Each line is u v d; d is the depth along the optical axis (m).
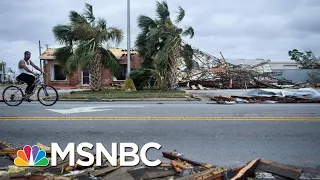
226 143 5.47
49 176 3.63
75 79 28.02
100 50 18.66
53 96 11.95
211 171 3.71
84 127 6.73
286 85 29.17
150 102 12.70
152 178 3.67
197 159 4.59
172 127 6.73
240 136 5.95
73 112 9.00
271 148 5.17
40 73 10.38
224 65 27.84
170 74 18.88
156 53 19.67
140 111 9.24
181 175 3.75
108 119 7.69
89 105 11.13
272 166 4.07
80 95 15.27
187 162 4.31
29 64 9.95
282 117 7.96
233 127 6.71
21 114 8.55
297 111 9.23
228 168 4.17
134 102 12.73
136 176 3.73
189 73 25.75
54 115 8.37
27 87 10.10
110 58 18.77
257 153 4.89
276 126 6.82
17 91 10.22
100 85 18.55
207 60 27.61
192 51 20.20
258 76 28.88
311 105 11.08
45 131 6.34
